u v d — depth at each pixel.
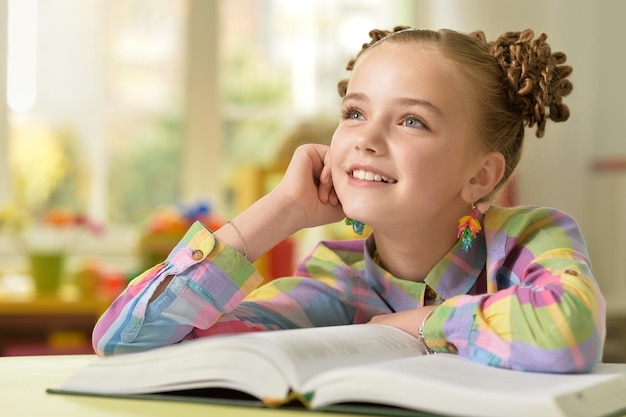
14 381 1.00
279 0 4.47
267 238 1.19
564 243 1.14
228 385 0.85
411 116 1.13
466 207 1.21
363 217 1.14
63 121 4.25
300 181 1.23
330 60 4.50
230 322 1.19
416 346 1.04
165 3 4.33
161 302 1.12
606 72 3.51
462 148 1.16
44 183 4.24
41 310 3.29
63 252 3.52
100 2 4.26
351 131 1.15
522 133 1.29
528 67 1.22
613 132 3.46
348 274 1.28
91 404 0.86
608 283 3.45
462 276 1.22
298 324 1.26
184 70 4.35
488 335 0.98
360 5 4.52
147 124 4.31
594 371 0.97
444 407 0.77
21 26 4.21
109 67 4.27
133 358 0.91
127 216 4.29
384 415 0.79
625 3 3.49
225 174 4.41
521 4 3.78
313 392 0.81
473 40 1.22
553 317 0.95
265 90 4.45
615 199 3.44
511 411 0.75
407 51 1.15
